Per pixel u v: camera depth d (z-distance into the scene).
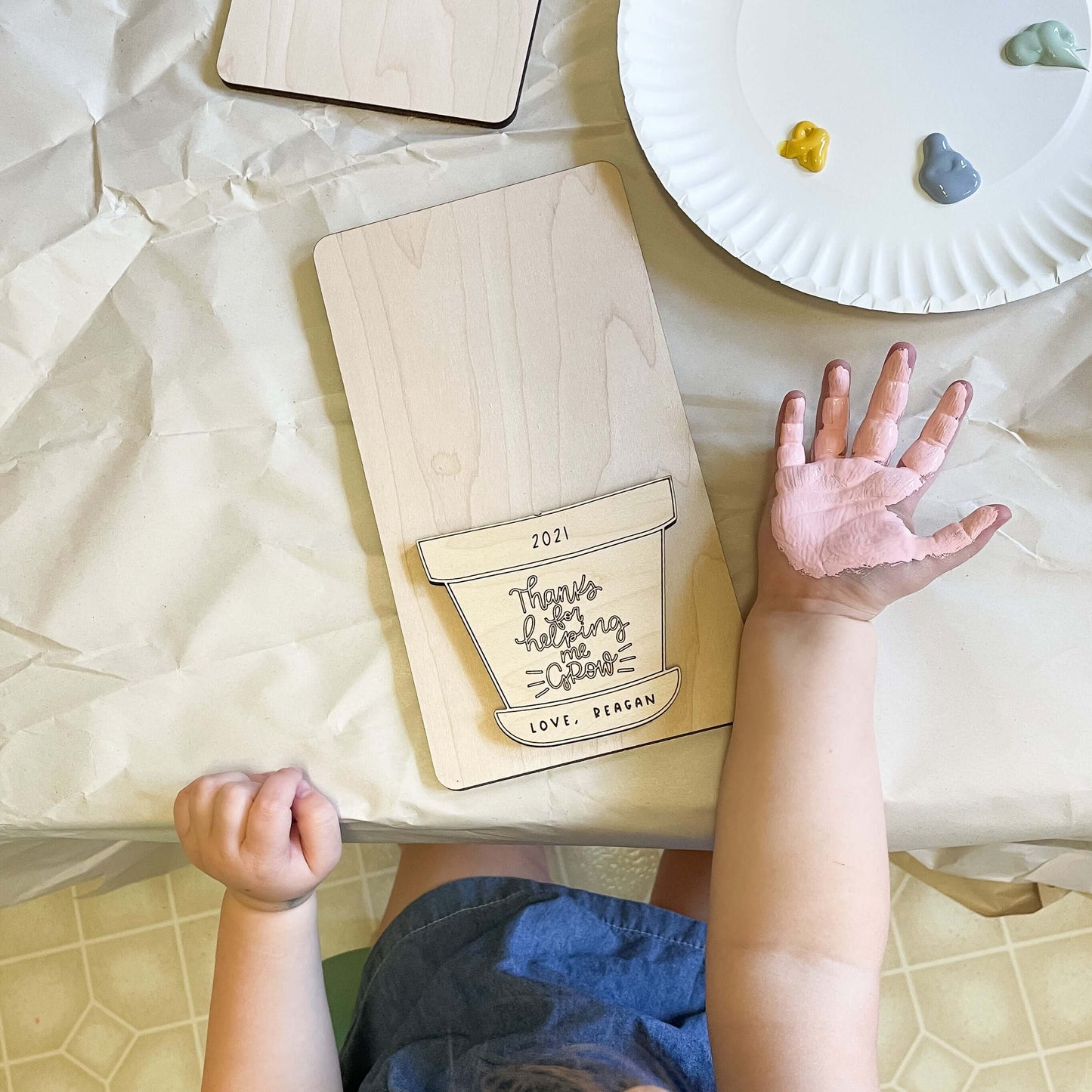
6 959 1.02
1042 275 0.54
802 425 0.56
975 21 0.56
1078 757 0.54
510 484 0.57
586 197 0.58
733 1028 0.56
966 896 0.88
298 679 0.57
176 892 1.02
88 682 0.57
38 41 0.59
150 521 0.58
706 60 0.57
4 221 0.59
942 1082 0.99
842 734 0.55
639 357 0.57
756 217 0.56
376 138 0.59
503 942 0.68
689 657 0.56
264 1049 0.63
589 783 0.57
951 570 0.56
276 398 0.59
